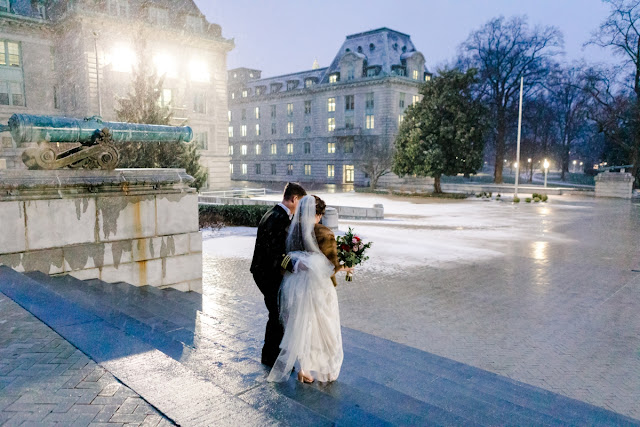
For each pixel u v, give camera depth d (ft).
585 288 34.78
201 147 149.18
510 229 67.46
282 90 246.88
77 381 9.53
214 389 9.23
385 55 207.62
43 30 125.90
